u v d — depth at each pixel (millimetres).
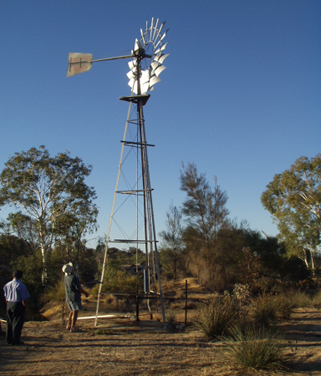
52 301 19719
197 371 5965
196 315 10141
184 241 24297
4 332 8727
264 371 5977
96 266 30750
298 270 25594
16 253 32844
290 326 10188
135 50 10992
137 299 10609
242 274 19391
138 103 11086
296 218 37281
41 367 6023
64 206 31828
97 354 6863
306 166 38344
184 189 24000
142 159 11156
